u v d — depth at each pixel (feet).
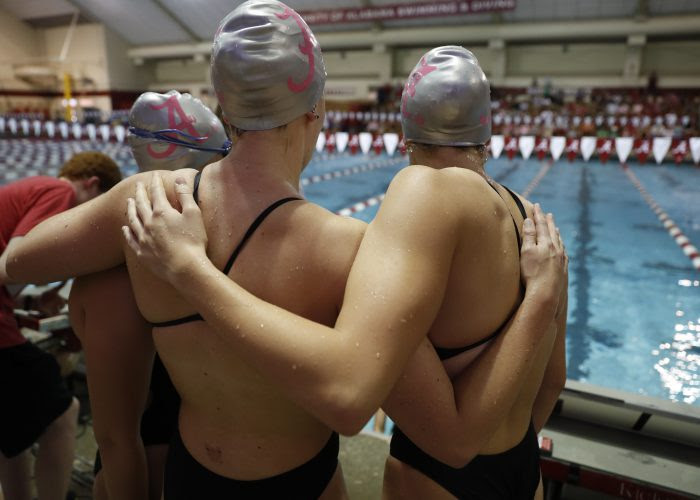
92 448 6.41
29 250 2.67
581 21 53.47
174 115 3.77
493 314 2.67
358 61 67.10
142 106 3.79
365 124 56.03
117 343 2.87
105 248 2.59
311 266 2.29
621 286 15.40
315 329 2.07
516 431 3.07
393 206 2.33
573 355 11.50
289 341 2.02
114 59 74.28
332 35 63.72
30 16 72.74
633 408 5.06
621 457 4.93
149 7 64.44
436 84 2.78
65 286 7.88
